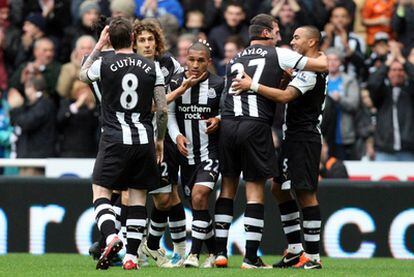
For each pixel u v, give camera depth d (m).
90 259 36.09
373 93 46.00
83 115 45.69
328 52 46.09
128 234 29.52
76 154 45.75
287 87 30.58
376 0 50.72
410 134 45.88
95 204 29.14
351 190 40.12
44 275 28.25
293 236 32.12
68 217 40.81
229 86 31.08
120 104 28.88
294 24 48.41
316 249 31.42
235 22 48.75
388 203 40.03
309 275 28.48
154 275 27.73
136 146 28.89
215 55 48.47
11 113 46.31
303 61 30.36
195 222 31.72
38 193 40.94
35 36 50.31
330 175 42.19
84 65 29.84
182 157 32.25
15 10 51.78
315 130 31.08
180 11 50.19
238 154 31.05
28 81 46.03
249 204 30.97
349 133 45.97
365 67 48.94
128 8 46.59
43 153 45.66
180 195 39.44
